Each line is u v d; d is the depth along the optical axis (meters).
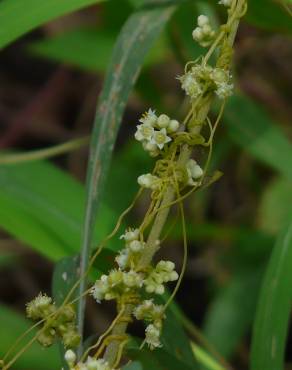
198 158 0.44
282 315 0.25
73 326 0.21
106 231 0.29
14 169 0.32
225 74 0.21
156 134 0.21
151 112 0.21
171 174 0.21
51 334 0.21
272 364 0.24
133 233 0.21
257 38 0.44
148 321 0.22
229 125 0.39
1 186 0.31
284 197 0.45
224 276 0.49
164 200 0.21
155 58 0.42
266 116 0.39
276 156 0.38
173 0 0.27
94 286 0.21
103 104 0.25
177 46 0.37
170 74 0.51
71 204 0.30
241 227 0.46
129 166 0.47
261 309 0.25
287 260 0.25
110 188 0.46
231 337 0.43
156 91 0.44
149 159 0.47
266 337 0.25
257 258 0.45
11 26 0.26
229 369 0.30
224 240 0.48
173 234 0.37
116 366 0.20
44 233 0.29
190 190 0.22
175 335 0.24
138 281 0.20
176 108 0.46
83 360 0.21
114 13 0.43
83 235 0.23
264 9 0.29
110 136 0.24
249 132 0.39
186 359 0.24
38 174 0.32
